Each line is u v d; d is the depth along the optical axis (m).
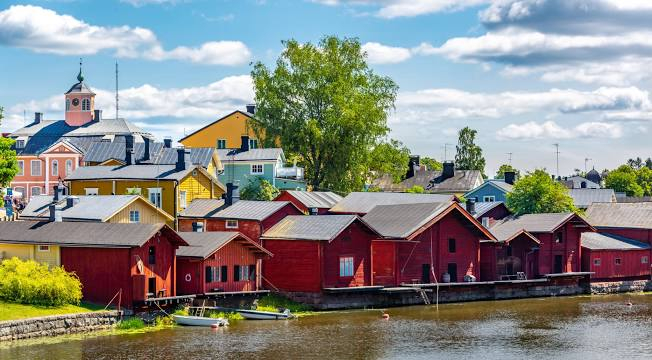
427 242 83.62
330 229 75.88
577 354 58.25
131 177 93.19
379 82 118.62
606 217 108.31
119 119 158.38
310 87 114.50
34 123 158.25
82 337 60.00
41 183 131.75
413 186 150.88
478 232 86.88
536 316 74.75
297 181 113.94
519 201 110.88
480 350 59.19
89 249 65.94
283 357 55.56
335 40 116.25
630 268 100.69
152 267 66.56
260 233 80.56
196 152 107.94
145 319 65.00
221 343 59.34
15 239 68.75
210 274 70.69
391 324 68.69
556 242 95.38
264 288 77.50
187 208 88.88
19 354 54.31
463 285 83.81
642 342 62.50
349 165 113.69
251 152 116.31
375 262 82.38
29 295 61.84
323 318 70.88
